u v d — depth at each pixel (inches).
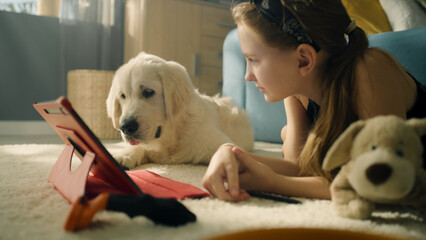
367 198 27.3
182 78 67.5
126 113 61.2
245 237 19.7
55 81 155.6
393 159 23.2
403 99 34.0
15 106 150.7
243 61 114.6
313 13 36.0
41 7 152.7
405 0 101.8
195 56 148.3
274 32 36.2
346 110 35.2
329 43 36.9
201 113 68.4
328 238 20.3
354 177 25.1
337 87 35.6
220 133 68.4
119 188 34.0
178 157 66.2
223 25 154.8
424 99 38.9
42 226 25.5
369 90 33.4
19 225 25.6
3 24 147.3
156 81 64.1
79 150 37.2
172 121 64.4
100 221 26.3
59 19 154.1
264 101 111.5
